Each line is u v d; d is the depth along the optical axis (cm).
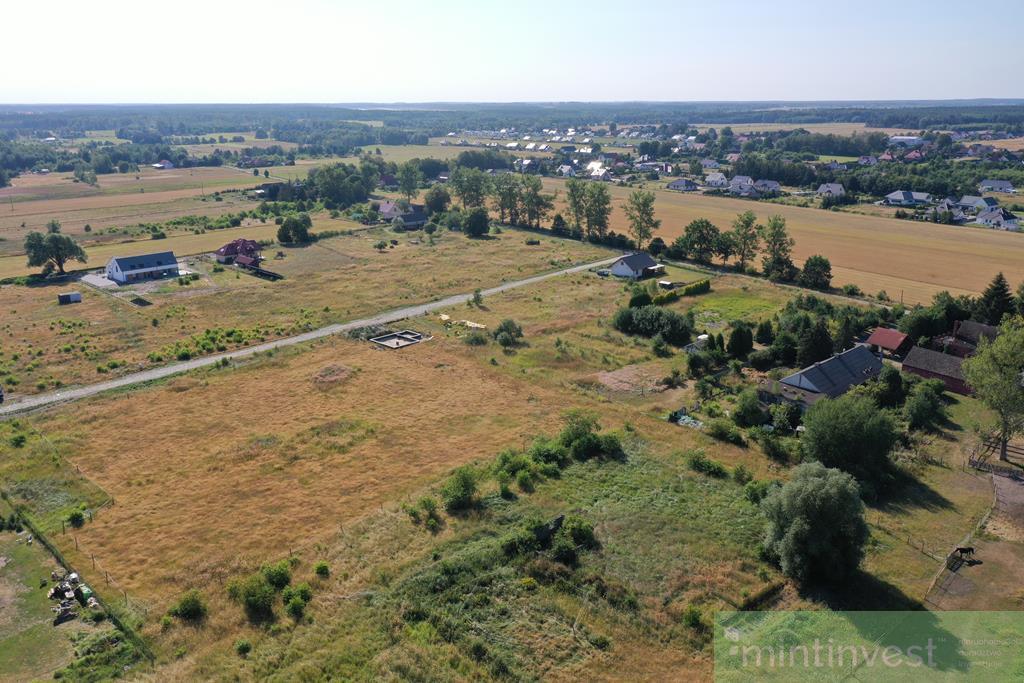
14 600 3941
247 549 4409
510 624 3706
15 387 6969
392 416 6369
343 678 3350
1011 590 3972
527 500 4944
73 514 4738
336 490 5119
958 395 6794
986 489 5094
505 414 6431
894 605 3853
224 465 5472
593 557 4269
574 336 8675
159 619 3788
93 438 5912
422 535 4522
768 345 8231
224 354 7962
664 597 3922
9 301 9881
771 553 4275
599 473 5334
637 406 6675
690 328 8681
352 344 8294
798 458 5550
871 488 4947
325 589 4019
